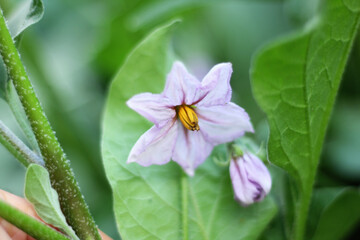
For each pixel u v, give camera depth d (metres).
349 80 0.36
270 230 0.29
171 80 0.24
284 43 0.22
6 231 0.26
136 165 0.26
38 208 0.23
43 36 0.45
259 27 0.41
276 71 0.23
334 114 0.35
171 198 0.26
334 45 0.23
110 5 0.40
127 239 0.25
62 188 0.24
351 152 0.34
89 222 0.24
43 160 0.24
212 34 0.42
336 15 0.22
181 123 0.25
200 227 0.26
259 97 0.24
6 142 0.24
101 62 0.39
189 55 0.41
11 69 0.23
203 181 0.27
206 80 0.24
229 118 0.25
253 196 0.25
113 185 0.26
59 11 0.45
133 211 0.26
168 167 0.27
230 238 0.26
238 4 0.41
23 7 0.26
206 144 0.26
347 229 0.30
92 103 0.40
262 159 0.26
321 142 0.25
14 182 0.39
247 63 0.40
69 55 0.44
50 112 0.37
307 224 0.30
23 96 0.23
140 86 0.27
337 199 0.28
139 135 0.26
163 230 0.26
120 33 0.37
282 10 0.41
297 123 0.24
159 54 0.27
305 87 0.23
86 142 0.37
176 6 0.35
